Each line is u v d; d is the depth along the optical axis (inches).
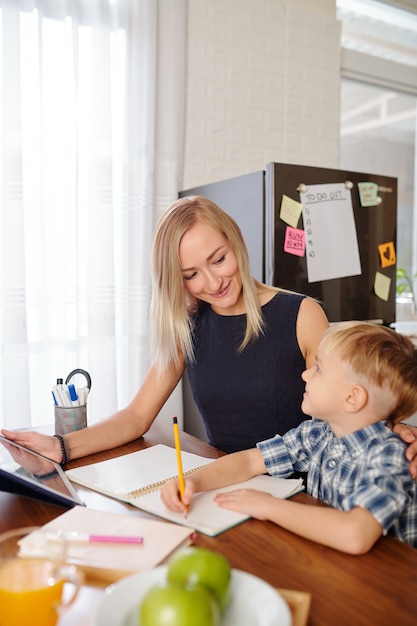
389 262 89.2
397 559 26.5
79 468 38.5
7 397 80.0
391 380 33.6
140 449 43.9
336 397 34.7
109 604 19.3
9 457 34.9
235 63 100.0
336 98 112.2
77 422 45.5
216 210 46.4
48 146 83.2
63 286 84.9
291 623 18.8
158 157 93.0
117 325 91.0
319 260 81.1
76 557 25.0
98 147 85.7
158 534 27.5
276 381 47.3
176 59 92.5
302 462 38.6
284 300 48.7
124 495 33.5
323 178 81.0
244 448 48.7
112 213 87.0
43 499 32.4
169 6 91.6
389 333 35.6
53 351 85.7
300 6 106.9
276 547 27.6
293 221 78.3
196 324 50.4
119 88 88.7
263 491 34.5
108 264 86.7
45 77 82.1
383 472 30.8
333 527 27.7
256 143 103.3
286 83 105.8
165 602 16.8
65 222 84.2
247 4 100.6
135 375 91.1
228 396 48.4
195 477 34.4
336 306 83.5
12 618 20.0
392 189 88.5
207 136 98.2
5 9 77.0
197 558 19.5
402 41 125.6
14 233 79.0
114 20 87.4
